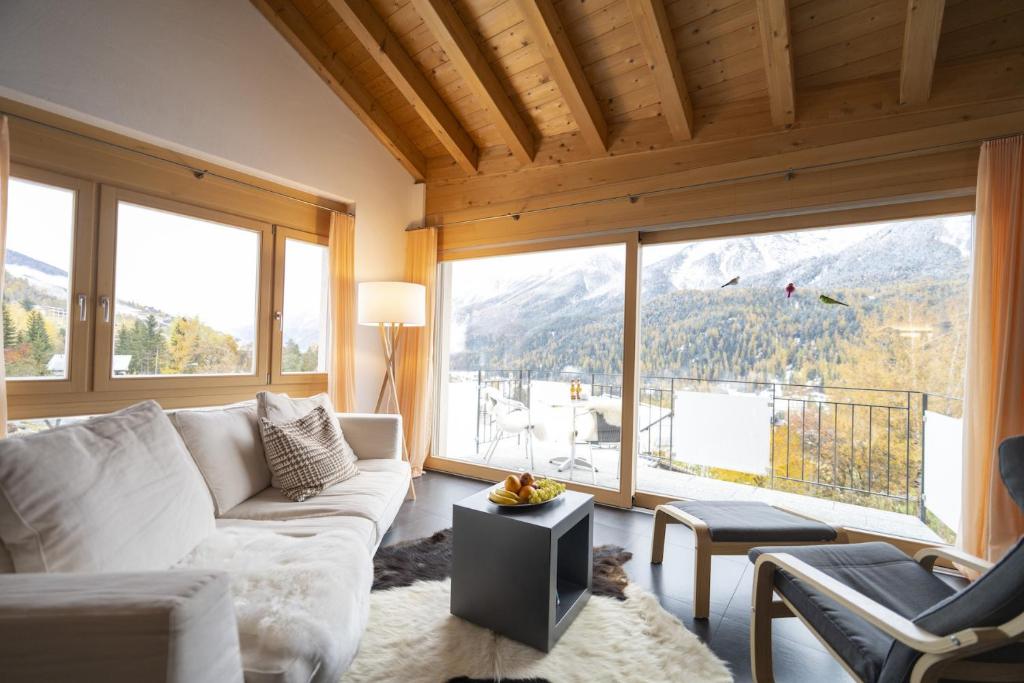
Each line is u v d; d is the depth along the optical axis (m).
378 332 4.13
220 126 2.97
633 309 3.30
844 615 1.30
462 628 1.78
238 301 3.24
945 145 2.42
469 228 4.05
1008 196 2.18
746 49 2.77
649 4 2.55
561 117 3.53
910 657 1.04
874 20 2.45
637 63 3.04
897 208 2.61
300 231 3.60
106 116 2.48
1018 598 0.89
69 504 1.14
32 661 0.73
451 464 4.14
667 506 2.29
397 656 1.61
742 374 3.27
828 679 1.59
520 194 3.79
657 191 3.21
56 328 2.43
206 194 3.03
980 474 2.20
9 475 1.07
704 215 3.05
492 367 4.34
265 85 3.23
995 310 2.20
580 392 3.87
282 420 2.41
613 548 2.60
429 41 3.33
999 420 2.12
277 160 3.29
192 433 1.98
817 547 1.67
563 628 1.78
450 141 3.82
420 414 4.06
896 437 2.85
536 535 1.67
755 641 1.56
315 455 2.27
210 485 1.96
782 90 2.66
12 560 1.04
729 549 1.96
